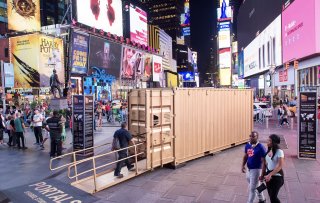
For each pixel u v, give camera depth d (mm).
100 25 50656
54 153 13727
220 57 120062
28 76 42938
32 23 48406
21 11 47562
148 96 10945
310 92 12375
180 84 144375
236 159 12953
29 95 42781
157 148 11141
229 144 15070
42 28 46281
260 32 66125
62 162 12680
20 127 15789
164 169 11562
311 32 34969
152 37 90062
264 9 61875
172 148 11625
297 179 9867
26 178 10305
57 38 43594
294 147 15109
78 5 44531
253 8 75188
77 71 44750
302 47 38188
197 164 12250
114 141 10094
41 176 10547
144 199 8375
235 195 8539
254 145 7031
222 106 14547
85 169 11578
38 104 29781
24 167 11844
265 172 6719
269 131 20953
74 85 45750
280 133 19906
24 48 43031
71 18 43688
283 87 49562
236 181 9820
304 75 40125
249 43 81875
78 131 13961
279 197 8273
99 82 51625
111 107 30797
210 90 13688
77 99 13930
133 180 10133
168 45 109312
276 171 6398
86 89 48156
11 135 16484
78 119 13914
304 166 11469
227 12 119375
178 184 9641
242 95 16219
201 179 10141
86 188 9125
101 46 50500
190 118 12484
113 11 55156
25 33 43188
